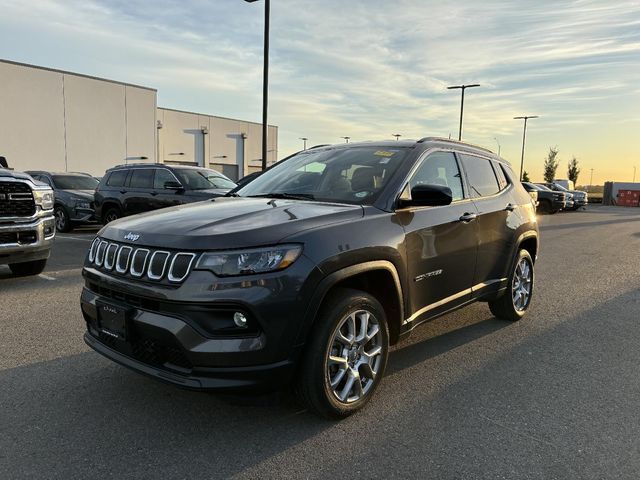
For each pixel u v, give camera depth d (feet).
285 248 9.08
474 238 14.23
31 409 10.71
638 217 89.35
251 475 8.48
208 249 8.86
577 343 15.60
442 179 13.83
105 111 110.93
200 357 8.73
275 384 9.14
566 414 10.83
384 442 9.59
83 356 13.79
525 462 8.95
